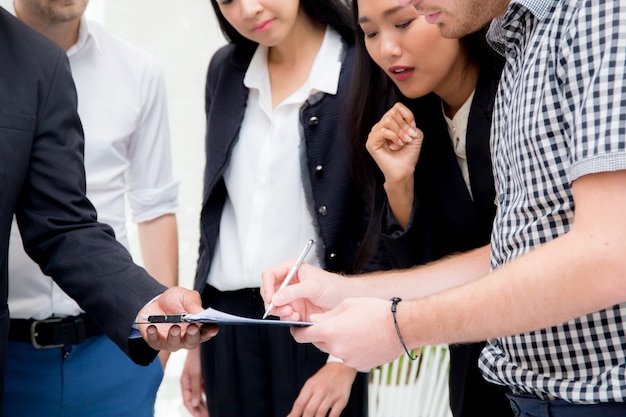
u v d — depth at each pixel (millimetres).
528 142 1439
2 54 1948
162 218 2773
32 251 2047
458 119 2145
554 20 1409
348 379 2387
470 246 2230
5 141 1897
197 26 3645
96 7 3547
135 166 2713
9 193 1903
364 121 2279
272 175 2475
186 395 2738
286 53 2516
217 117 2576
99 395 2383
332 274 1923
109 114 2557
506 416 2201
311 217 2443
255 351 2461
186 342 1819
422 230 2275
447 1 1542
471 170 2115
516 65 1570
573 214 1421
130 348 1926
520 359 1534
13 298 2330
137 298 1932
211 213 2570
